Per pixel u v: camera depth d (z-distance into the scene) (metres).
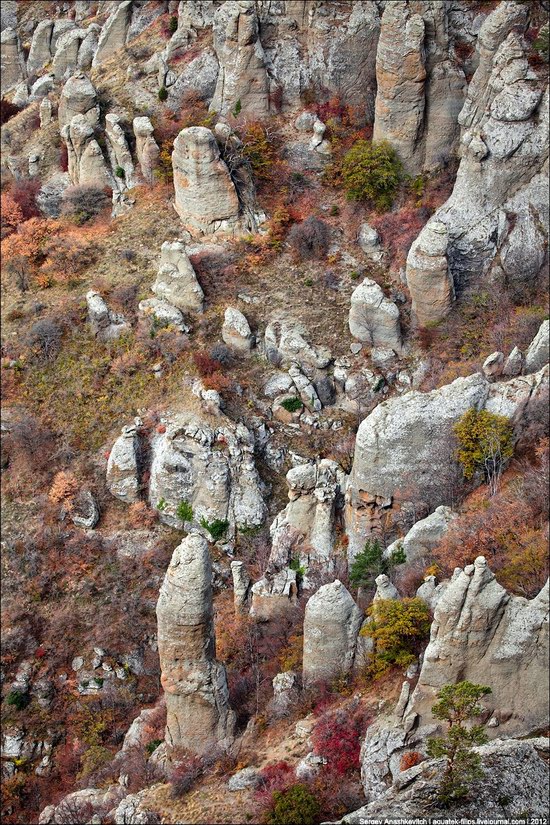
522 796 31.36
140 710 50.44
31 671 52.09
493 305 57.69
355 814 31.64
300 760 38.06
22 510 56.41
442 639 35.81
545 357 49.34
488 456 45.66
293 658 43.88
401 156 64.75
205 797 37.56
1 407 59.62
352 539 49.00
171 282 60.59
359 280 61.25
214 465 54.62
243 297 60.94
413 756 35.66
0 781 49.38
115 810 39.50
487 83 61.06
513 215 59.16
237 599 49.75
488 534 42.38
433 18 63.28
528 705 36.03
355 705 39.06
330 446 55.81
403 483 47.56
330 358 57.94
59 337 61.19
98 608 53.34
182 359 58.69
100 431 57.78
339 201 65.12
